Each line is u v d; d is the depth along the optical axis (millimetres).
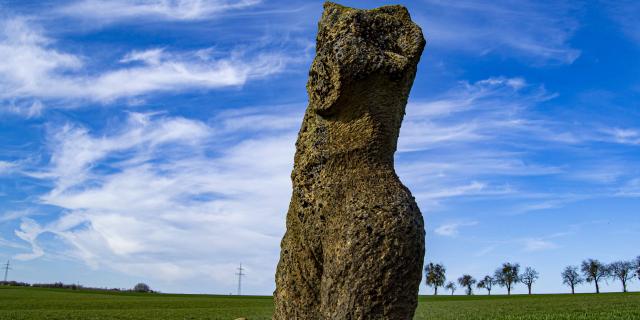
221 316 33844
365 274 5621
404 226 5797
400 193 6055
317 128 6617
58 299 54750
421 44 6637
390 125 6473
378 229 5734
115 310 39469
